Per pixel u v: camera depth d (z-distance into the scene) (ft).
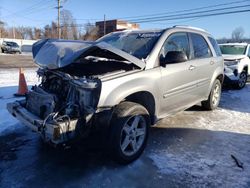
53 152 13.15
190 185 10.81
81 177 11.11
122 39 15.60
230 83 30.81
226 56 31.99
